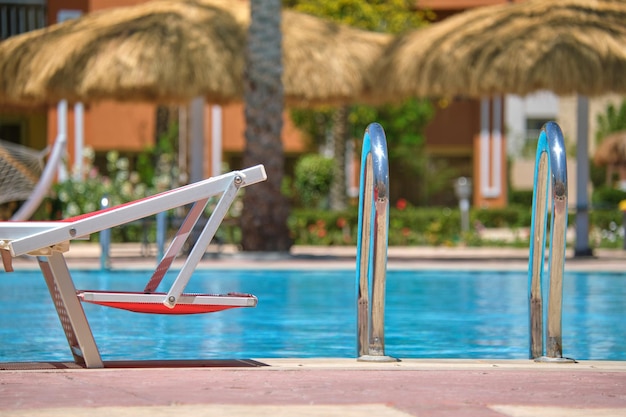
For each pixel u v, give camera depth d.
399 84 16.64
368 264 5.63
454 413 3.90
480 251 19.50
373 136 5.44
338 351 6.95
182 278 5.20
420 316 9.27
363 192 5.64
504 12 16.88
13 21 30.12
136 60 16.09
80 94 16.39
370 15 28.34
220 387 4.50
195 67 16.16
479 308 9.95
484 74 15.80
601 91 15.48
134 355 6.68
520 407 4.04
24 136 31.77
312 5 28.61
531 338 5.79
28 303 10.18
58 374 4.91
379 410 3.95
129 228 21.02
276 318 9.02
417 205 32.16
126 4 29.80
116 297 5.17
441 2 30.89
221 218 5.23
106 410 3.91
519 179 38.09
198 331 8.03
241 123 31.00
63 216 20.33
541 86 15.77
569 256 17.00
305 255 16.56
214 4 18.00
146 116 30.52
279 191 16.44
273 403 4.10
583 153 16.98
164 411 3.90
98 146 30.38
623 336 7.83
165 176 22.50
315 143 31.31
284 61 17.67
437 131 31.92
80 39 16.58
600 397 4.30
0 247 5.13
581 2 16.38
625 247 18.78
